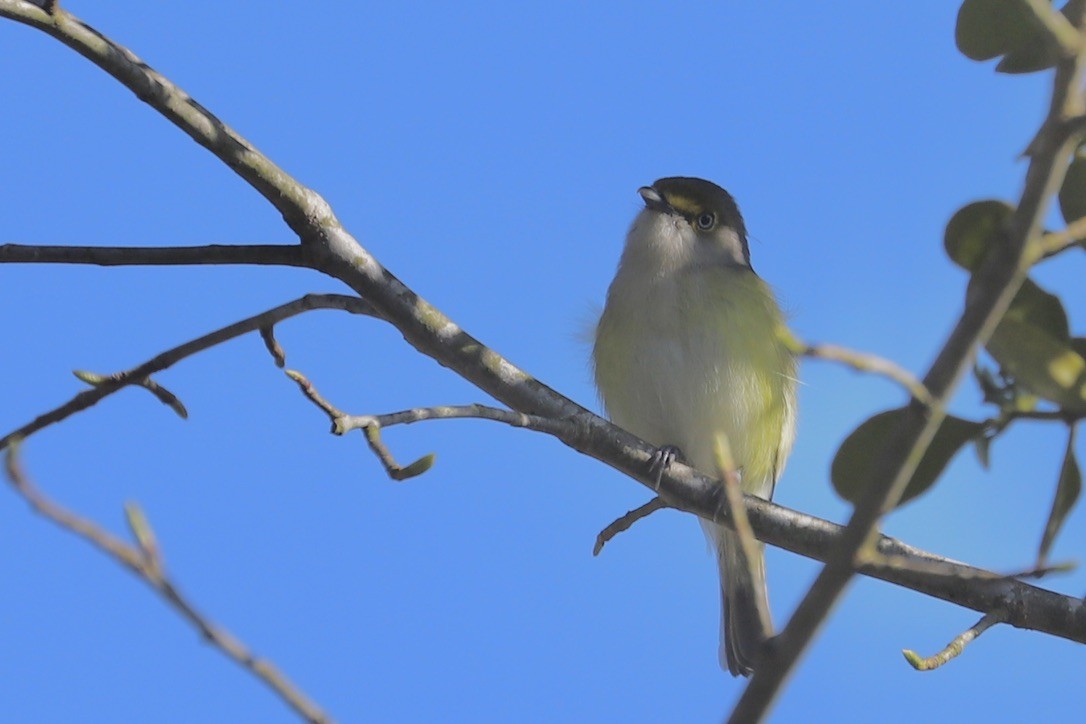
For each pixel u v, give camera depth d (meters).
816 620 4.65
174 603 4.71
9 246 8.93
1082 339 5.19
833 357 4.18
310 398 7.14
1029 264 4.24
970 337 4.35
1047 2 5.45
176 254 9.22
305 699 4.77
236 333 9.26
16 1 8.15
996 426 5.41
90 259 9.05
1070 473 5.25
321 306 9.50
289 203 9.25
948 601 8.58
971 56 5.63
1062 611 8.40
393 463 7.09
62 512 4.68
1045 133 4.16
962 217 5.05
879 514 4.55
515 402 9.91
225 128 9.11
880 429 5.78
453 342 9.83
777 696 4.68
